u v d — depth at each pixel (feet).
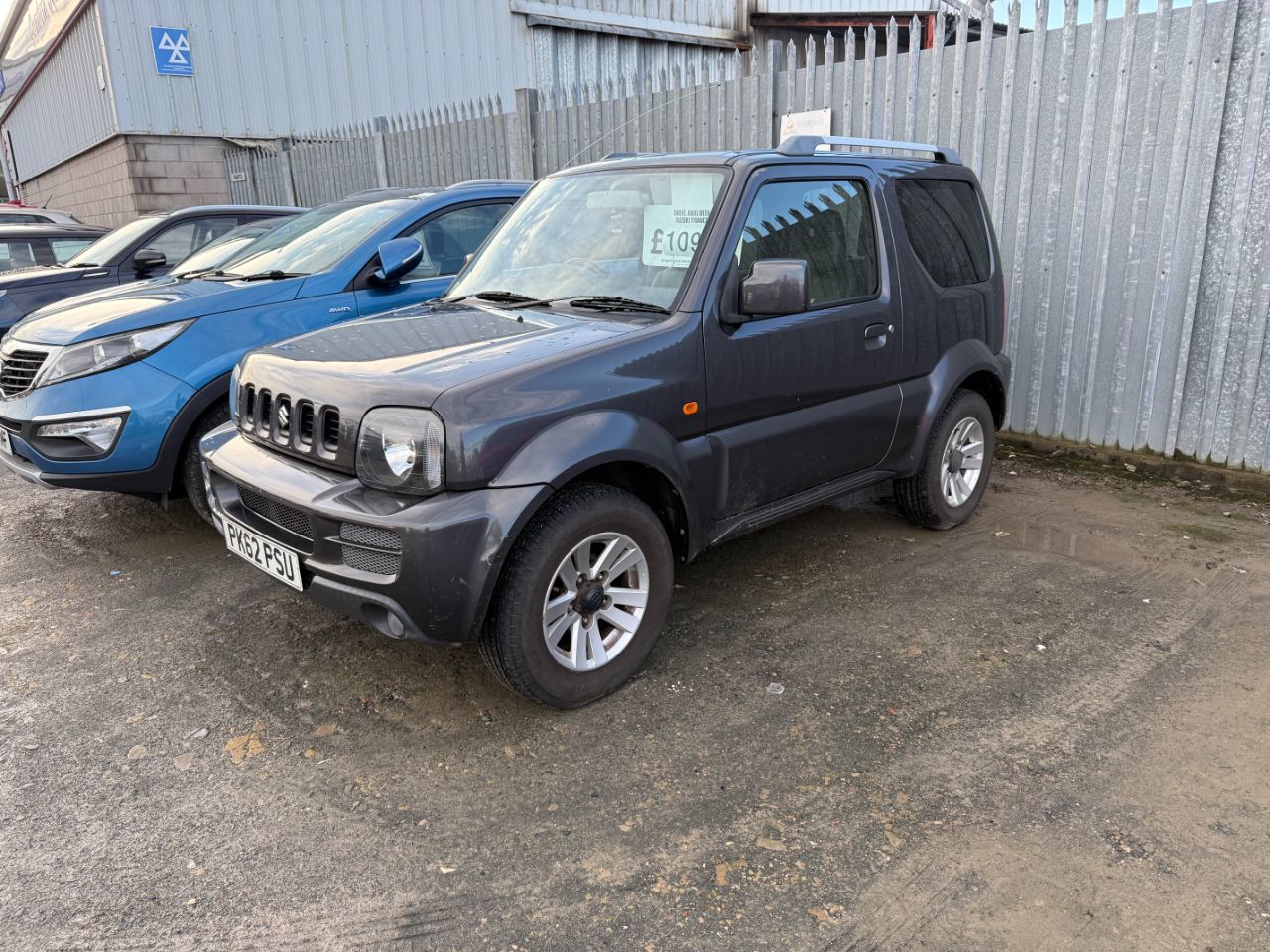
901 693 10.72
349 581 9.38
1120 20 17.54
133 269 24.35
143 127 40.78
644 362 10.30
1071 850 8.09
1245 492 17.47
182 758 9.87
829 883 7.80
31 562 15.46
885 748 9.67
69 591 14.24
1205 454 18.24
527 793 9.11
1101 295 18.99
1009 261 20.29
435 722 10.42
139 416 14.15
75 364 14.21
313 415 9.89
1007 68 19.25
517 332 10.74
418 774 9.47
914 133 21.11
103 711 10.82
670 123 26.25
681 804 8.87
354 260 16.69
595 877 7.96
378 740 10.11
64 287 23.08
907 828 8.44
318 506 9.36
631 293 11.57
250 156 43.73
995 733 9.88
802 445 12.39
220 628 12.85
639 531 10.50
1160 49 17.13
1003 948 7.07
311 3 43.32
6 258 30.99
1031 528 15.99
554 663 10.00
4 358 15.61
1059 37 18.45
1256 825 8.36
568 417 9.63
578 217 12.93
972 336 15.17
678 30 52.44
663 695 10.81
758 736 9.95
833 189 12.90
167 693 11.18
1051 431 20.49
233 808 9.02
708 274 11.02
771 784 9.12
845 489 13.56
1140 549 14.84
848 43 21.61
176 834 8.68
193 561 15.29
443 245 18.03
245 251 18.97
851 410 13.03
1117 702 10.42
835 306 12.57
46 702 11.03
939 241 14.57
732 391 11.26
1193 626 12.20
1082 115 18.45
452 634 9.20
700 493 11.12
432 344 10.60
